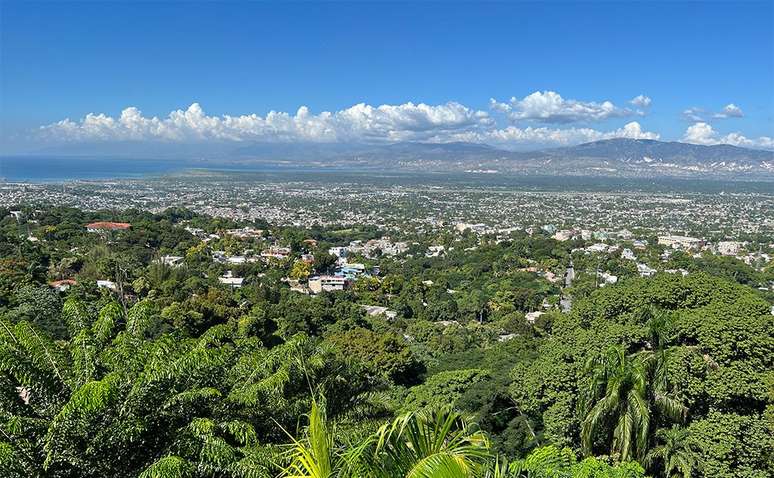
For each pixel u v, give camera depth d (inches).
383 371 1058.1
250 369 432.8
